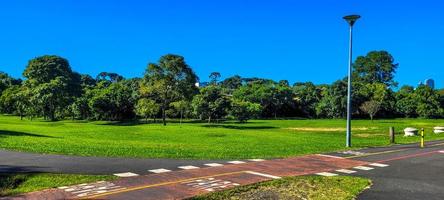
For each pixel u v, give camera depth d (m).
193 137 37.34
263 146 26.11
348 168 16.97
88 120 82.00
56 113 85.69
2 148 20.25
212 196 11.73
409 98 107.06
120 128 50.94
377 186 13.56
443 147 24.97
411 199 11.95
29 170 14.61
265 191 12.51
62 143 23.89
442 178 15.02
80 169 15.13
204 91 76.19
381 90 105.62
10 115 104.25
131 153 19.64
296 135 40.47
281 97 107.75
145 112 65.06
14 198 11.31
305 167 17.03
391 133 28.72
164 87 62.75
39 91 82.25
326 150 23.08
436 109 103.38
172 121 78.00
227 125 65.12
